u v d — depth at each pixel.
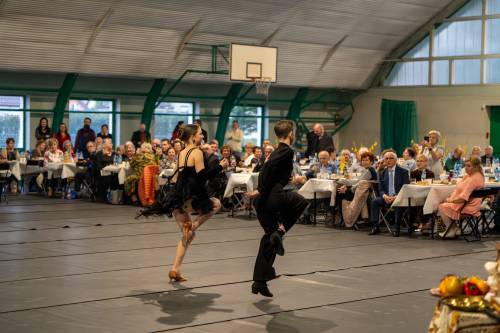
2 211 13.23
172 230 10.89
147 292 6.72
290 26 20.69
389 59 24.11
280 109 24.25
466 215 10.34
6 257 8.48
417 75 23.66
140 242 9.69
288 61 21.98
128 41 18.78
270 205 6.25
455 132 22.81
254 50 20.11
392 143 23.91
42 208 13.82
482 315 3.92
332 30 21.59
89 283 7.08
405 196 10.53
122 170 14.59
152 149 15.17
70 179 16.12
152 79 20.88
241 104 23.09
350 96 25.36
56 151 16.48
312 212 12.52
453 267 8.23
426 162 11.57
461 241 10.33
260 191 6.28
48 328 5.46
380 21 22.08
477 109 22.30
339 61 23.11
